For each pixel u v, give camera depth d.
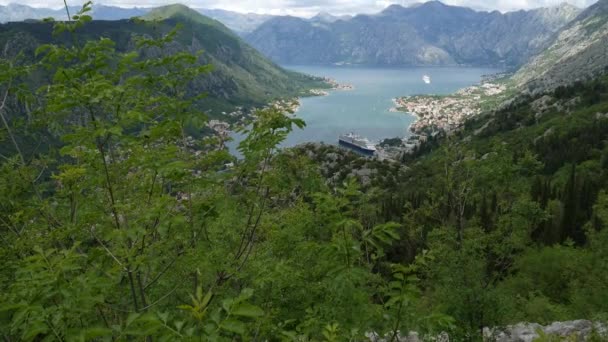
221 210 10.31
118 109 8.10
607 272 26.70
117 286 9.52
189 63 10.14
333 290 8.71
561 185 89.31
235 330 4.79
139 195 9.18
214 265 10.02
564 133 134.38
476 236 17.05
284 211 14.66
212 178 9.98
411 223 22.14
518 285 33.03
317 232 14.46
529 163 18.27
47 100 9.05
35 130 11.91
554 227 55.59
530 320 24.20
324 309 9.80
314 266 14.46
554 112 182.75
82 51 8.45
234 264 10.75
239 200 11.09
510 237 17.31
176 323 5.19
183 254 9.47
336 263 9.20
